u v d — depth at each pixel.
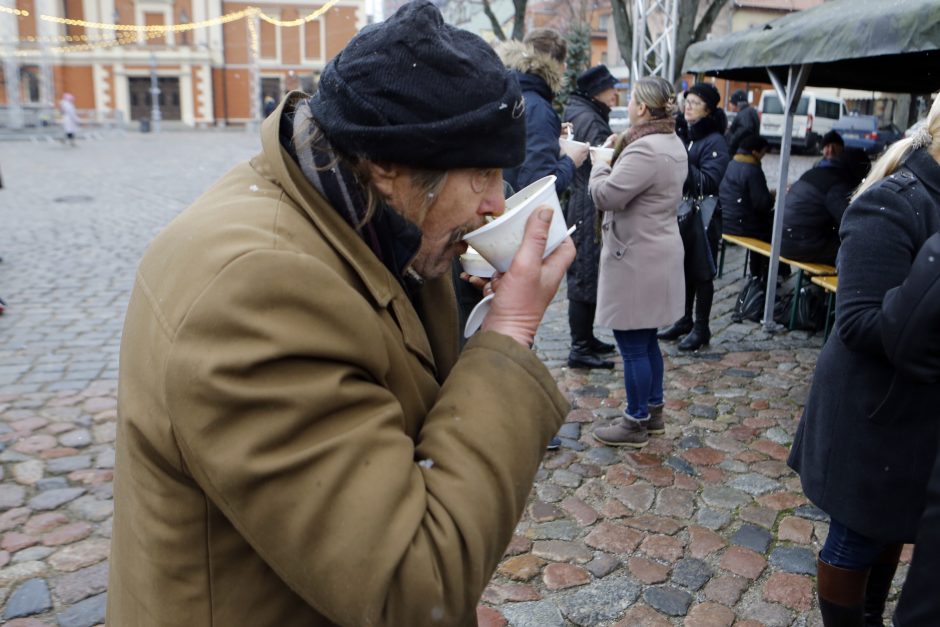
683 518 3.04
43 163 19.00
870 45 4.23
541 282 1.00
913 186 1.71
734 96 11.46
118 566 0.98
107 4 44.31
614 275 3.50
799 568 2.71
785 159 5.44
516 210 0.99
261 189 0.96
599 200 3.44
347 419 0.84
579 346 4.72
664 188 3.40
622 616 2.46
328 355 0.82
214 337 0.79
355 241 0.94
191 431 0.79
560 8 26.50
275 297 0.81
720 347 5.22
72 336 5.23
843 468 1.84
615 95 4.68
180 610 0.89
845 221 1.79
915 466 1.76
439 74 0.87
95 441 3.65
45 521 2.96
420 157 0.88
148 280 0.90
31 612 2.44
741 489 3.26
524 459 0.91
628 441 3.63
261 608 0.90
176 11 45.47
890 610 2.47
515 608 2.48
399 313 0.97
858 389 1.79
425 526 0.83
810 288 5.56
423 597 0.80
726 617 2.46
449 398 0.92
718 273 7.27
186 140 31.14
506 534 0.90
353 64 0.88
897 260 1.68
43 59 40.53
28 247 8.20
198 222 0.90
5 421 3.84
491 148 0.91
